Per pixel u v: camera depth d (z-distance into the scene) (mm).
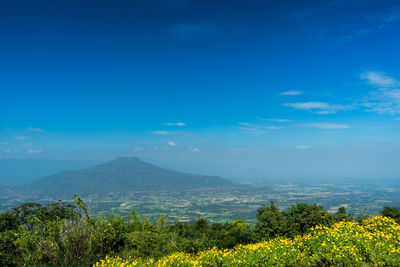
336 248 8008
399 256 7055
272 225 19719
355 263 7199
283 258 8820
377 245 7754
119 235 15250
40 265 10172
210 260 9820
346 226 10367
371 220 11328
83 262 9477
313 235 10656
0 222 20094
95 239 10461
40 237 9742
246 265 8773
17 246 11195
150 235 17703
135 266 9500
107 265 9273
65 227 9602
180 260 9953
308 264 8125
